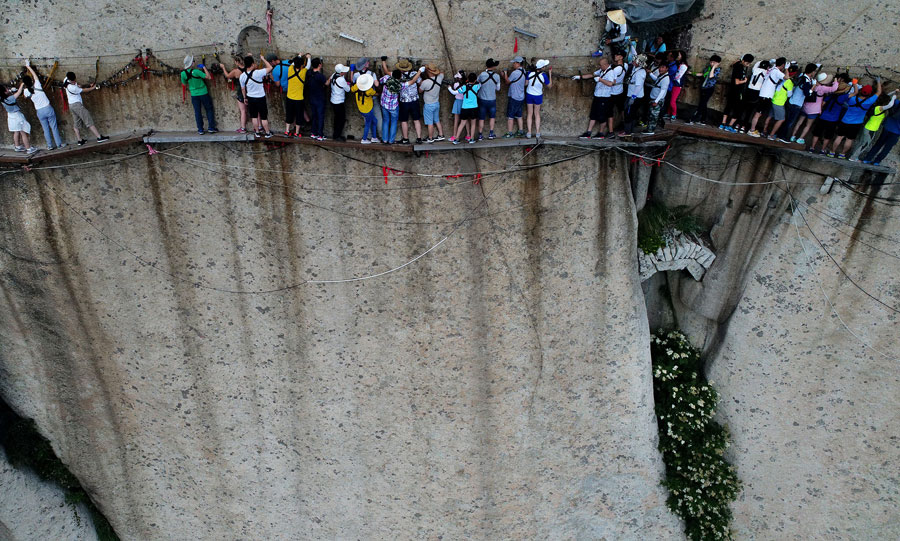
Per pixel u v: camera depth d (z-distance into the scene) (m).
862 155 13.43
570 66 13.16
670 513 17.42
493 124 13.27
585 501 17.05
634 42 13.05
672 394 16.42
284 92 12.90
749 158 14.22
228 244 13.96
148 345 15.00
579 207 14.08
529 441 16.08
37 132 13.13
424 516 16.64
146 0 12.34
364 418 15.62
